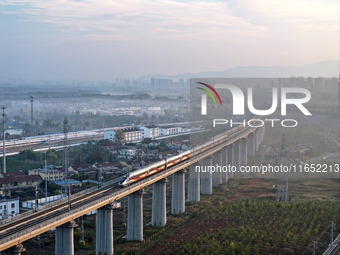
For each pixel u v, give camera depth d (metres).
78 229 125.44
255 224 128.12
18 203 140.25
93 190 112.31
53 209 94.50
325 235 119.56
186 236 118.56
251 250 108.00
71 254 90.50
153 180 121.06
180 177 143.00
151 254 105.50
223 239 115.06
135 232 116.62
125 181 114.56
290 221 130.88
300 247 109.81
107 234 102.75
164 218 129.75
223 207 144.75
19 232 78.19
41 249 111.50
